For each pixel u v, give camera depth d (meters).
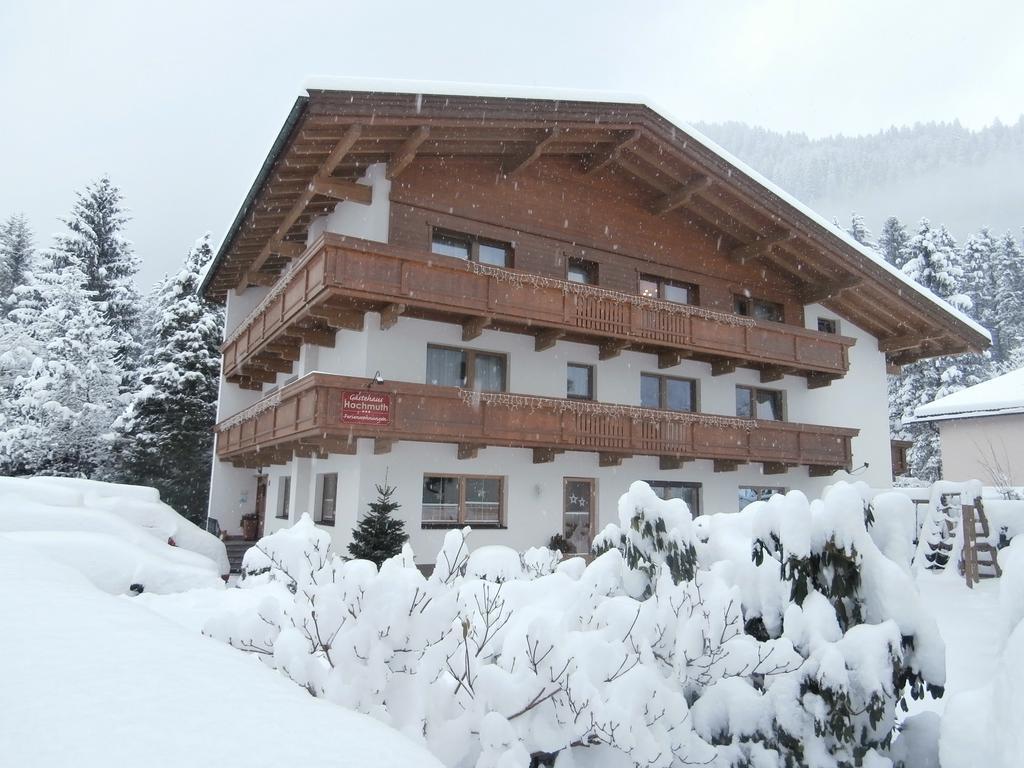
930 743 4.44
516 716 3.59
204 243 31.16
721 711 4.34
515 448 15.84
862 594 4.47
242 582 7.90
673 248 18.61
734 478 19.39
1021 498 16.38
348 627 3.57
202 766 1.85
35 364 28.72
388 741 2.23
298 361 17.91
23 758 1.81
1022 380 24.61
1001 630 3.55
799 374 20.97
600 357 17.17
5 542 5.09
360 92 12.20
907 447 28.98
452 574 4.27
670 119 15.99
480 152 15.13
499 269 14.45
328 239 12.70
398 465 14.28
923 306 20.75
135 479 28.31
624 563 5.02
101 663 2.53
